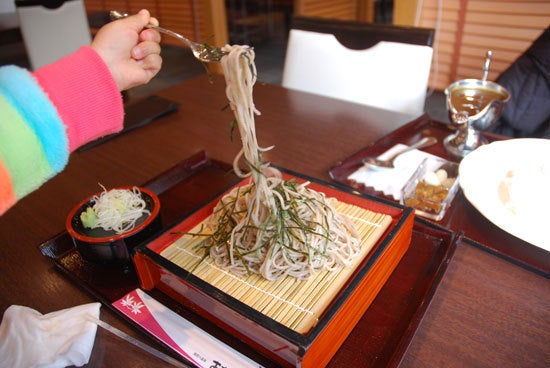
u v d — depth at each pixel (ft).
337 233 2.83
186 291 2.52
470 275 2.79
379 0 18.20
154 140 4.86
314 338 2.03
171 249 2.85
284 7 19.25
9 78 1.95
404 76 5.50
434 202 3.31
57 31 10.59
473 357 2.27
